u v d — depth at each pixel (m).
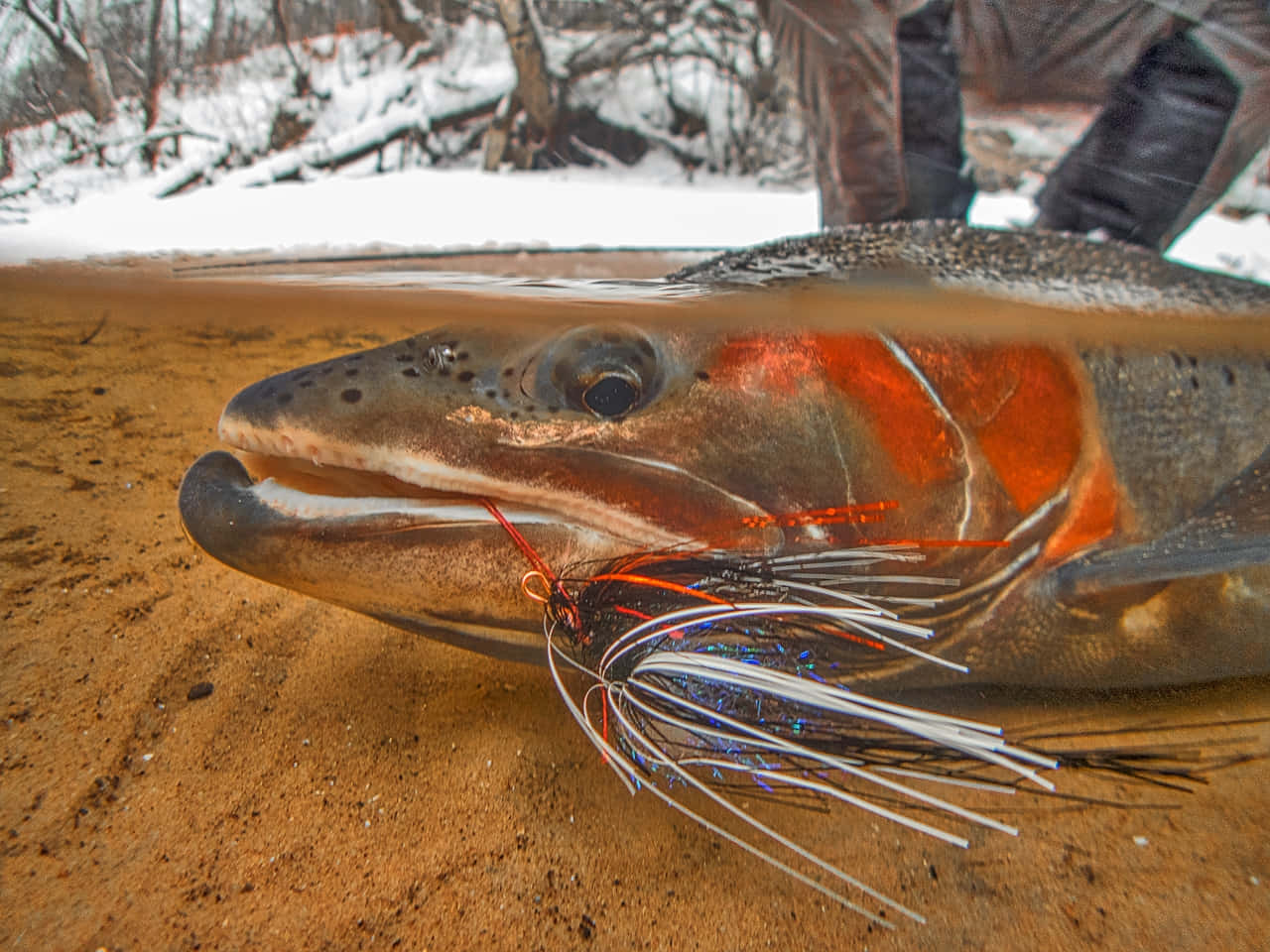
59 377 0.33
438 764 0.16
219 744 0.16
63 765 0.16
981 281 0.16
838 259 0.17
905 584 0.15
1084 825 0.15
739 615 0.14
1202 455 0.16
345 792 0.15
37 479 0.25
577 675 0.17
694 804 0.16
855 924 0.14
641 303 0.15
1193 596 0.16
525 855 0.15
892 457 0.15
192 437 0.29
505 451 0.14
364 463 0.15
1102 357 0.16
